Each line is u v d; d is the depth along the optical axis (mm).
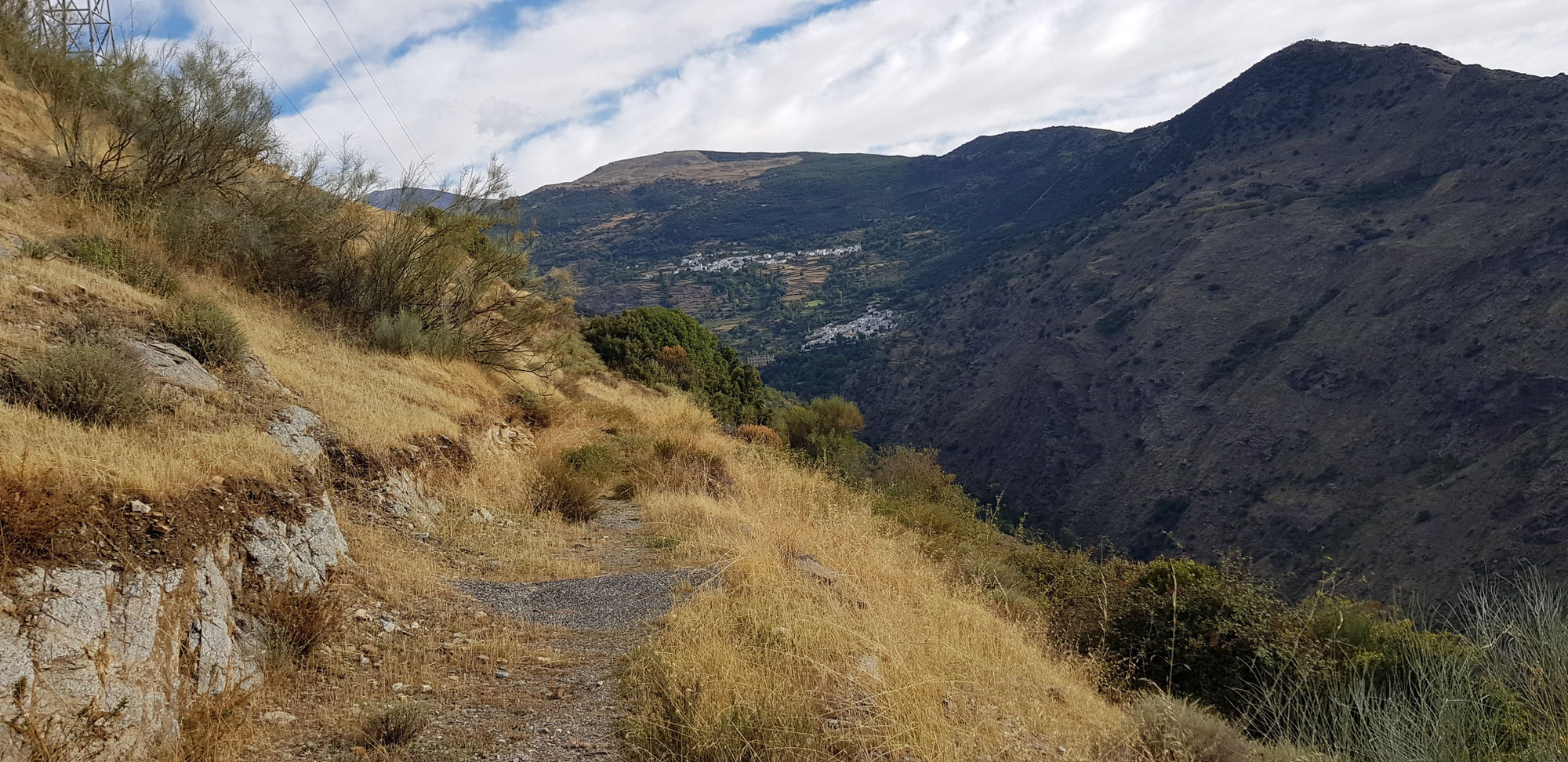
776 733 3783
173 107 11742
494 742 3994
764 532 9156
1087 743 4586
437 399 11469
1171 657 6859
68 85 11633
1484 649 4070
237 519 4875
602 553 8719
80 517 3789
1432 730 4020
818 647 5102
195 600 4133
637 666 4895
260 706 4152
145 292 8891
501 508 9812
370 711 4207
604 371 25828
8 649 3113
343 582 5793
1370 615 6418
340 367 10594
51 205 9977
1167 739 4586
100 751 3221
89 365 5359
